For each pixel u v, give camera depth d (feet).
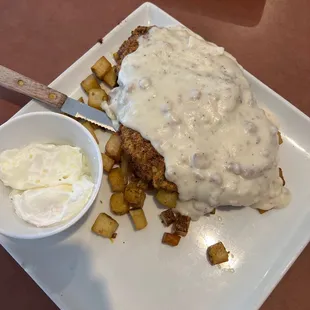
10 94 1.22
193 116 0.95
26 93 1.05
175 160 0.93
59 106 1.06
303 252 1.12
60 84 1.13
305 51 1.36
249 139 0.96
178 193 0.97
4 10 1.36
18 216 0.92
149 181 0.99
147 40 1.06
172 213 1.01
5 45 1.32
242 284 0.99
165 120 0.94
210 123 0.95
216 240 1.03
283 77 1.31
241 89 1.02
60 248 1.00
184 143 0.93
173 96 0.97
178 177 0.93
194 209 1.01
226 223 1.04
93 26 1.36
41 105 1.08
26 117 0.96
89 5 1.38
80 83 1.15
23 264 0.97
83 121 1.08
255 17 1.40
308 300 1.08
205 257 1.01
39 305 1.04
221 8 1.40
